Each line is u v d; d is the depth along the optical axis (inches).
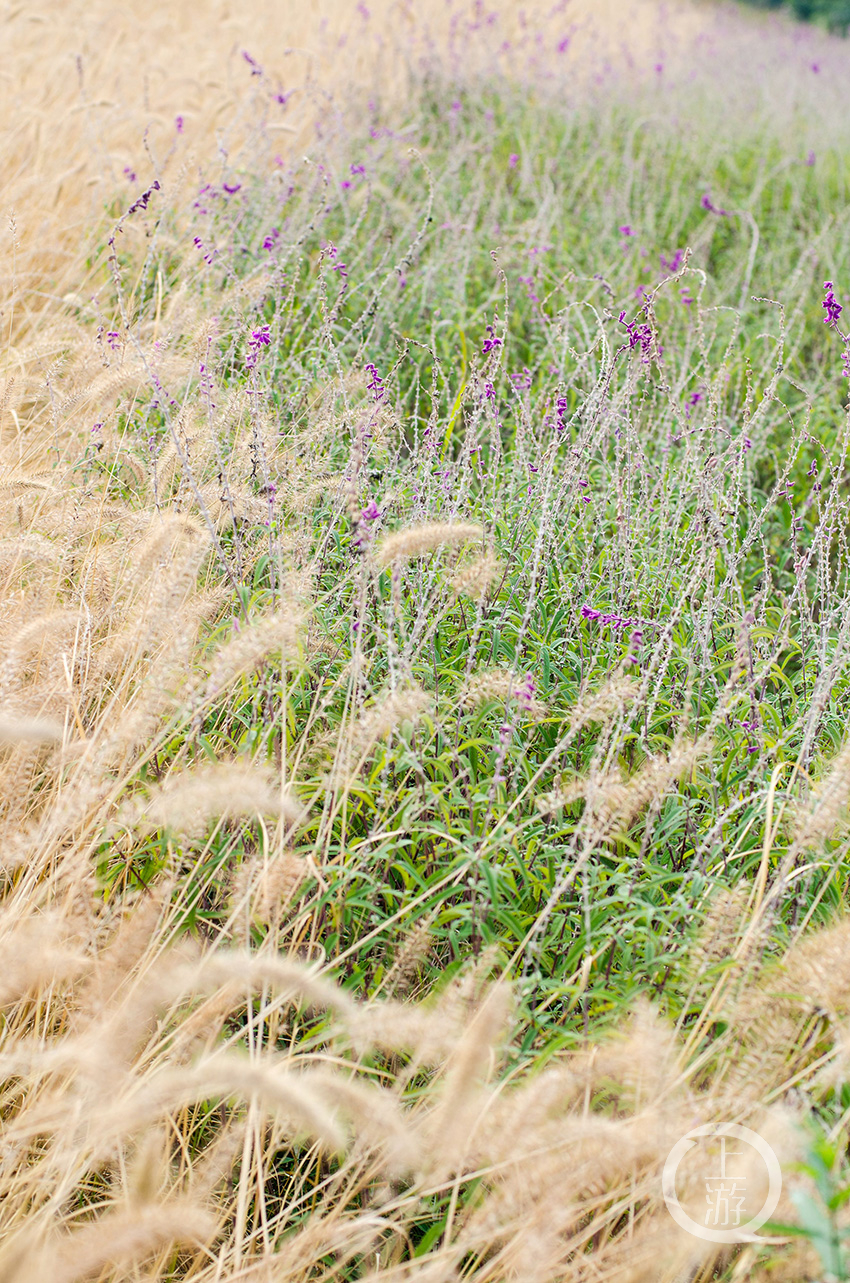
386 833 120.0
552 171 382.3
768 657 164.1
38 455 188.5
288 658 135.9
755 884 127.7
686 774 142.5
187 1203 93.0
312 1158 114.0
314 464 174.4
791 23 938.1
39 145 295.1
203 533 131.6
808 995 102.0
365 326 256.7
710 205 339.3
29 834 117.6
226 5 514.0
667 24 715.4
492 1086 104.7
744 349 286.2
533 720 139.6
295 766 125.7
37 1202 97.7
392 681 128.6
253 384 166.9
